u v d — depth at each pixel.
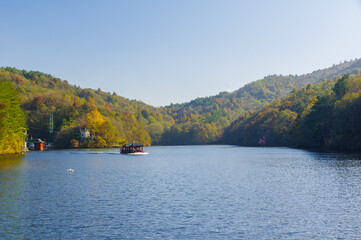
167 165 96.69
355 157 101.94
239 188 48.88
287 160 102.00
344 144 135.25
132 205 37.44
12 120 137.12
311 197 40.94
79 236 26.41
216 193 44.88
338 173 63.16
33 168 83.75
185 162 109.12
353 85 163.62
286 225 29.12
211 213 33.53
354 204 36.72
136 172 75.12
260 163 95.19
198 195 43.47
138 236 26.36
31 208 35.91
